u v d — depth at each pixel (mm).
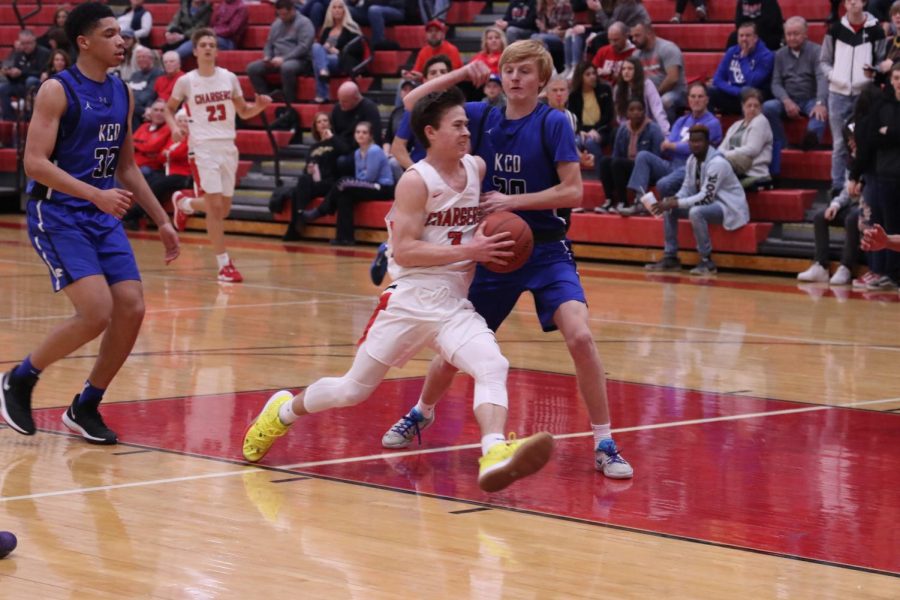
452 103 6445
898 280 16250
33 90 25328
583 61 19859
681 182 18391
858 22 17656
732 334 12336
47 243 7352
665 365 10586
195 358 10438
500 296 7164
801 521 6082
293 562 5320
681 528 5941
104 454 7250
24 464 6980
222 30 25234
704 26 21094
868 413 8758
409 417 7582
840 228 17812
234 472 6883
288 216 22297
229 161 16016
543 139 6969
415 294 6559
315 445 7578
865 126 15664
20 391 7520
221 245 16047
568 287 7051
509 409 8734
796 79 18781
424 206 6504
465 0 24375
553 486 6727
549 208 6879
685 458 7387
